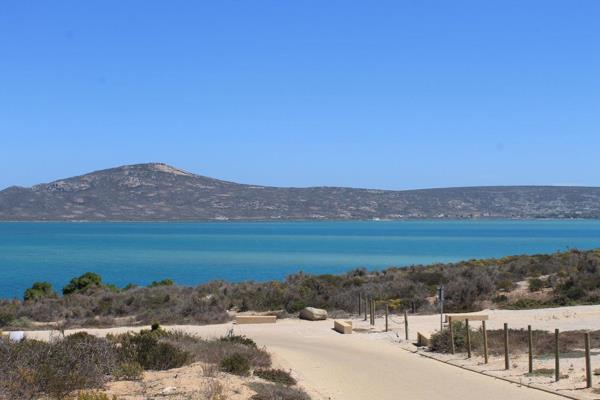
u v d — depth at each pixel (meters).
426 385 18.23
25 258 118.88
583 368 20.00
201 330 32.75
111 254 129.50
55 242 172.25
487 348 23.09
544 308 38.50
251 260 113.81
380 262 106.88
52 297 48.34
